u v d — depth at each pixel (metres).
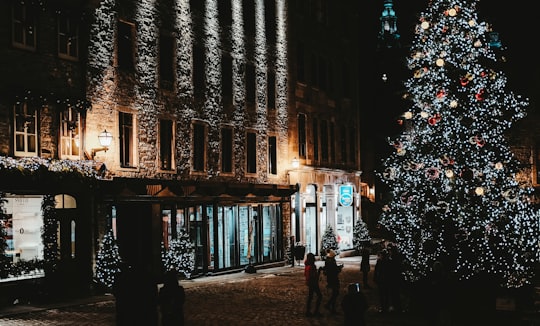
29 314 17.89
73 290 21.58
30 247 20.50
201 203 28.52
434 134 22.66
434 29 22.70
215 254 29.52
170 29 27.77
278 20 36.25
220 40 31.20
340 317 17.72
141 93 25.91
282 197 34.91
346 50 44.31
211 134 30.23
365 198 53.88
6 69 20.09
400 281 18.94
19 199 20.23
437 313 14.29
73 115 22.55
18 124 20.53
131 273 12.38
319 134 40.28
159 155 26.80
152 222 25.39
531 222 22.67
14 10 20.53
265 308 19.25
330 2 42.28
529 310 18.50
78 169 21.41
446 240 20.98
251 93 33.78
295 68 37.69
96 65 23.59
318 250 39.16
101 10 23.94
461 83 20.78
